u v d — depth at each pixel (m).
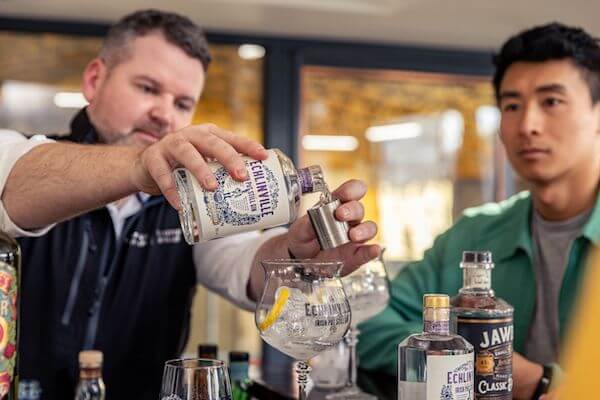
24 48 3.85
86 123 1.76
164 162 0.92
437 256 1.81
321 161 4.29
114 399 1.71
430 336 0.83
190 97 1.74
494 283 1.65
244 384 1.41
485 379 0.91
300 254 1.15
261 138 4.20
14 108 3.86
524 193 1.82
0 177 1.06
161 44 1.68
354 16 3.85
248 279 1.51
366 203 4.35
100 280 1.68
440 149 4.43
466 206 4.46
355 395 1.30
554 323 1.58
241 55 4.17
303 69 4.23
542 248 1.65
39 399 1.58
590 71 1.59
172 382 0.84
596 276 0.31
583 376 0.31
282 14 3.80
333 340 0.88
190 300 1.80
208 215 0.89
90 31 3.88
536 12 3.78
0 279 0.88
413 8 3.72
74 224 1.69
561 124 1.58
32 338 1.67
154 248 1.74
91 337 1.68
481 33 4.14
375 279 1.28
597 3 3.64
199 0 3.57
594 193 1.60
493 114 4.48
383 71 4.34
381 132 4.36
